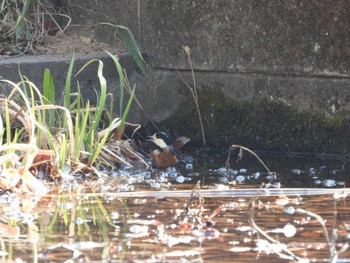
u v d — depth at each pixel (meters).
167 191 8.39
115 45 12.59
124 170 10.02
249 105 11.27
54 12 13.07
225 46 11.38
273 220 6.91
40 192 8.54
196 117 11.78
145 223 6.90
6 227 6.87
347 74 10.31
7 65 11.16
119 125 10.53
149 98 12.21
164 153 10.23
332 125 10.53
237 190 8.34
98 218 7.15
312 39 10.55
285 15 10.73
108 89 11.95
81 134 9.66
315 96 10.64
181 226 6.73
